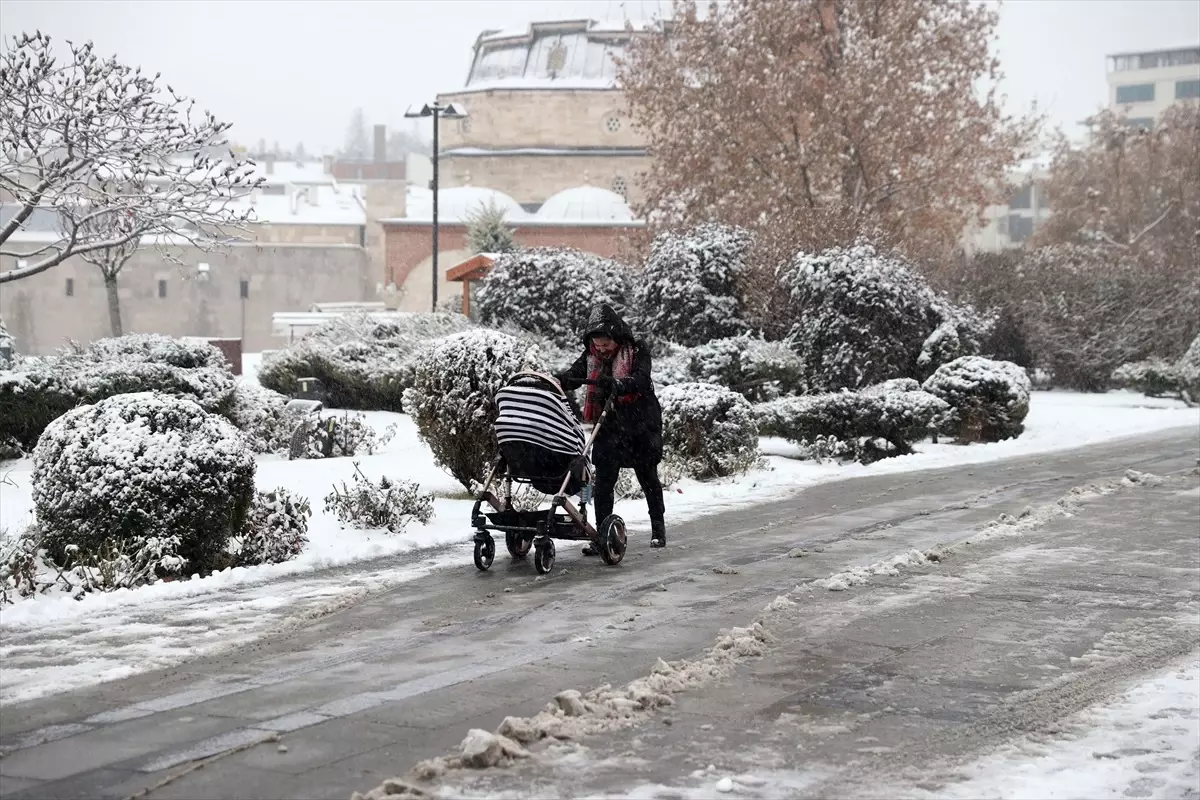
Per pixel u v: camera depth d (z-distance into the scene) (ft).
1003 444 82.69
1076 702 24.34
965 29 173.58
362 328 113.80
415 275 283.59
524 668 26.63
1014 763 20.58
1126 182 259.39
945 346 101.60
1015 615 32.22
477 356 53.16
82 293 357.20
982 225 183.83
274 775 19.66
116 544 37.04
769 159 169.89
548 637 29.63
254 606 33.19
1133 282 144.05
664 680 25.14
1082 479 62.95
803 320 101.35
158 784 19.19
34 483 39.19
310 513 47.70
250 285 362.53
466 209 273.13
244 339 363.15
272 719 22.75
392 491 47.73
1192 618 31.96
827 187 168.76
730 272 109.91
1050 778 19.83
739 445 65.36
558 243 264.93
